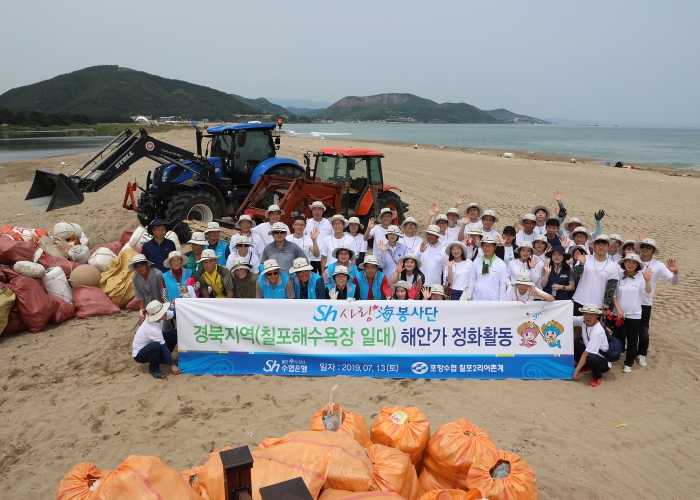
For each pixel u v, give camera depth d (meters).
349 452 3.50
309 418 5.63
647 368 6.93
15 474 4.74
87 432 5.39
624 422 5.67
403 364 6.60
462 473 3.98
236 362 6.66
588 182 25.09
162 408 5.85
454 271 7.25
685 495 4.55
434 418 5.62
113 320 8.32
